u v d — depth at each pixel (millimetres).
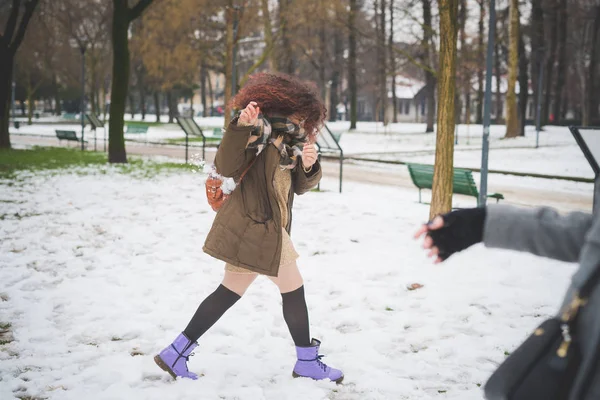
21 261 6238
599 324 1511
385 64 40375
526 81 38281
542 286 5520
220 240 3342
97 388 3430
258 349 4035
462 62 33312
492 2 8391
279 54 32688
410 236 7766
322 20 24062
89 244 7078
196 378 3572
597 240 1597
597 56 49062
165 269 5988
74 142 33531
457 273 5945
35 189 12141
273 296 5094
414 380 3594
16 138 37875
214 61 30734
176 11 26547
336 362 3840
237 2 21859
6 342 4113
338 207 10289
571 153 26359
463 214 1797
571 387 1536
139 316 4621
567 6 48031
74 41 54688
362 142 35562
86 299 5031
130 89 68562
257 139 3268
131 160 20328
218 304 3535
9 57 23219
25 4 22953
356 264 6297
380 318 4645
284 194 3475
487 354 3943
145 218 8914
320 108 3449
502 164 21656
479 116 57719
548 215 1759
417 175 11484
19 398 3320
